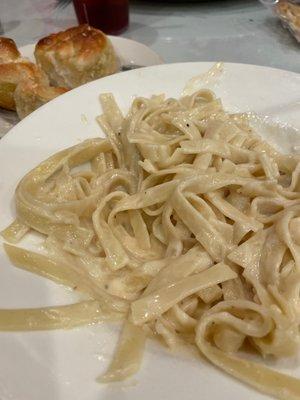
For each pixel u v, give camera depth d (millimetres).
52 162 194
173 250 179
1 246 164
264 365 144
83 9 317
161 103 224
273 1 321
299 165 196
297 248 170
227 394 133
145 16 342
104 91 224
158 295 157
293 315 150
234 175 195
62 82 271
